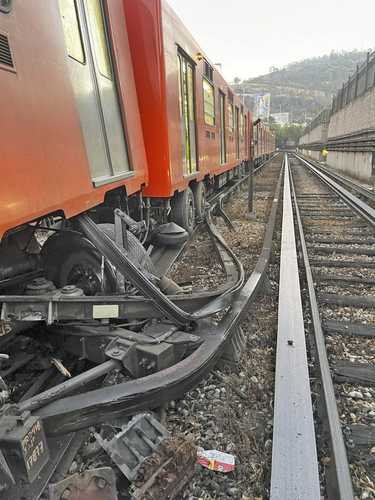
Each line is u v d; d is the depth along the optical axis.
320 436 2.69
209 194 11.85
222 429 2.74
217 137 10.75
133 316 3.20
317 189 18.47
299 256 6.99
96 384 2.96
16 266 3.45
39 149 2.60
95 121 3.71
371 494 2.30
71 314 3.06
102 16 4.13
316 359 3.52
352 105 28.55
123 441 2.29
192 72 7.78
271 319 4.48
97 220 4.77
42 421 2.24
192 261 6.70
